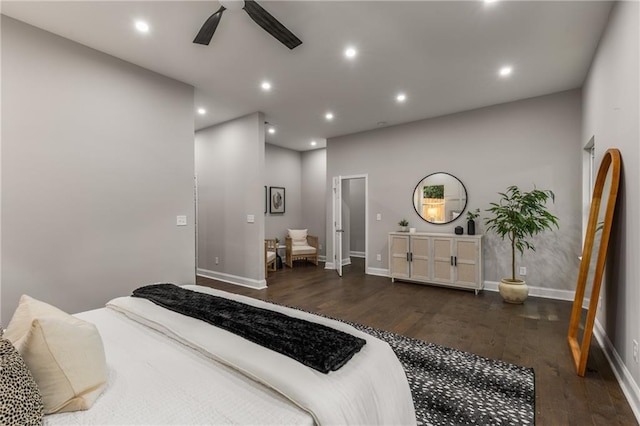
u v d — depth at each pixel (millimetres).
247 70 3309
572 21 2455
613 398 1858
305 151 7535
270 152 6809
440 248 4484
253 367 1123
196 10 2334
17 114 2410
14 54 2396
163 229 3369
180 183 3537
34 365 967
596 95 2877
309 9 2320
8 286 2369
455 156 4719
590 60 3072
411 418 1304
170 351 1347
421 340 2713
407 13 2369
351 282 5008
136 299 1954
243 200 4805
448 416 1691
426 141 5004
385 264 5512
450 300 3945
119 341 1450
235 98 4094
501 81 3590
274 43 2783
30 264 2473
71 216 2693
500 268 4336
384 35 2664
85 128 2783
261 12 2021
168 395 1030
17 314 1207
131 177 3104
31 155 2475
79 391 987
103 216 2896
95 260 2838
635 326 1801
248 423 890
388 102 4258
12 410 788
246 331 1383
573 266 3850
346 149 6004
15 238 2398
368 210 5711
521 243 3846
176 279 3477
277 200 6961
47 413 956
